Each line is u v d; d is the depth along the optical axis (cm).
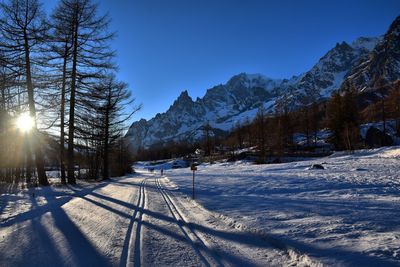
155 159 16050
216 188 1872
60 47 1977
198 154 11369
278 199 1262
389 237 593
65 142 2141
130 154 6769
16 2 1733
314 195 1400
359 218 784
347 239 601
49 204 1146
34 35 1802
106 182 2644
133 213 1020
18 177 2298
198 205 1192
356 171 2544
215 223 863
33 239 682
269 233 686
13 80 1838
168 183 2508
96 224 834
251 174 3050
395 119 6550
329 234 647
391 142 5891
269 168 3838
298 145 7356
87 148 2455
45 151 2245
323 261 494
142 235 729
